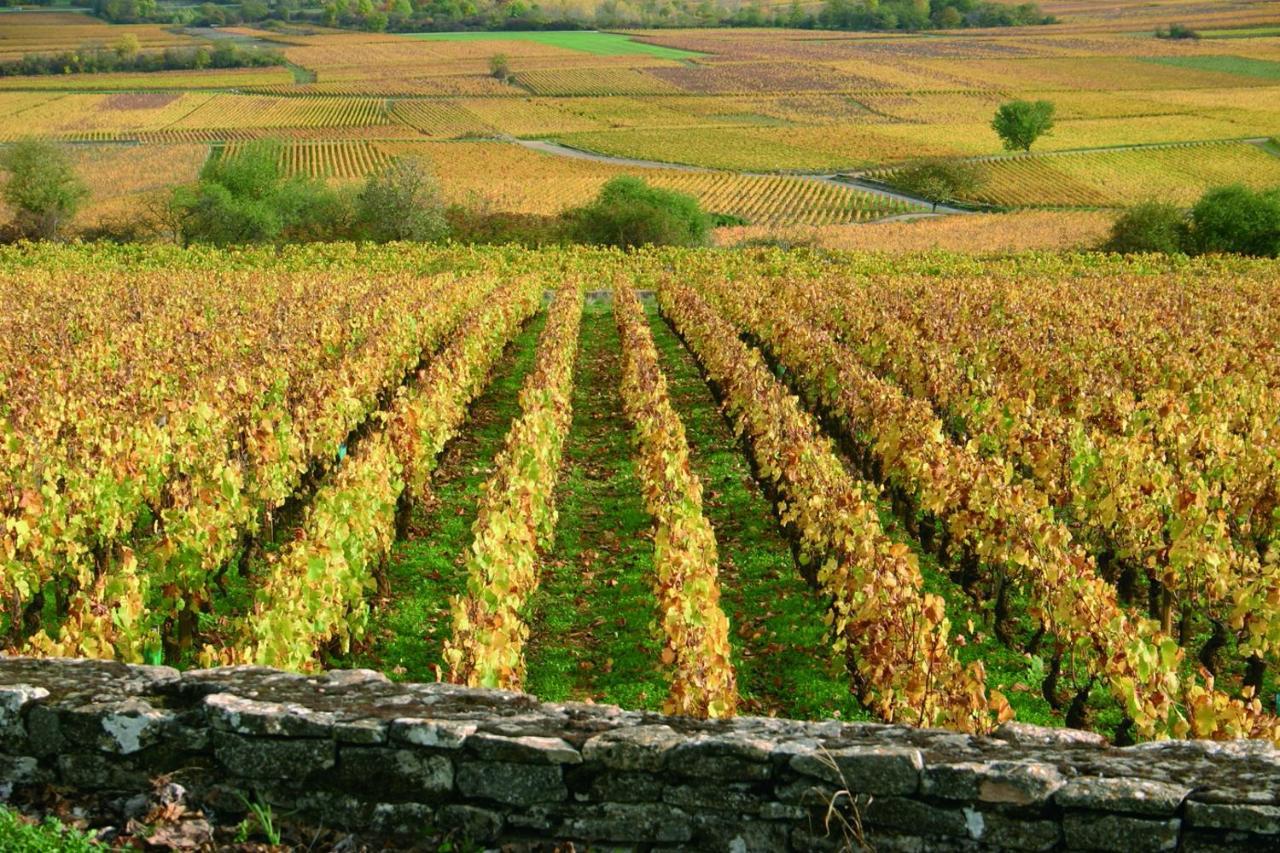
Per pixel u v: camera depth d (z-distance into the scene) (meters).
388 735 5.36
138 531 15.56
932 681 8.77
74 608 8.95
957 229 81.69
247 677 5.95
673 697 8.45
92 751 5.50
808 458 14.59
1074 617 9.81
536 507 13.80
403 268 53.88
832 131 133.75
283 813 5.41
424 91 167.00
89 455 14.77
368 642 11.95
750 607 13.27
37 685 5.71
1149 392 19.95
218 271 50.06
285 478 15.38
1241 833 4.64
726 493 18.03
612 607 13.12
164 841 5.17
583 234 71.81
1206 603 12.11
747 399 19.05
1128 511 13.11
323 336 25.59
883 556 10.75
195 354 24.14
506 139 127.25
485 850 5.27
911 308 30.98
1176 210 68.62
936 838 4.96
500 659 9.02
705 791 5.16
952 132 132.62
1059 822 4.84
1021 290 37.62
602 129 134.75
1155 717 8.54
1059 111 145.12
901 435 15.71
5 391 20.06
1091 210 92.50
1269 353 24.14
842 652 11.34
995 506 12.25
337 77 181.25
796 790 5.08
